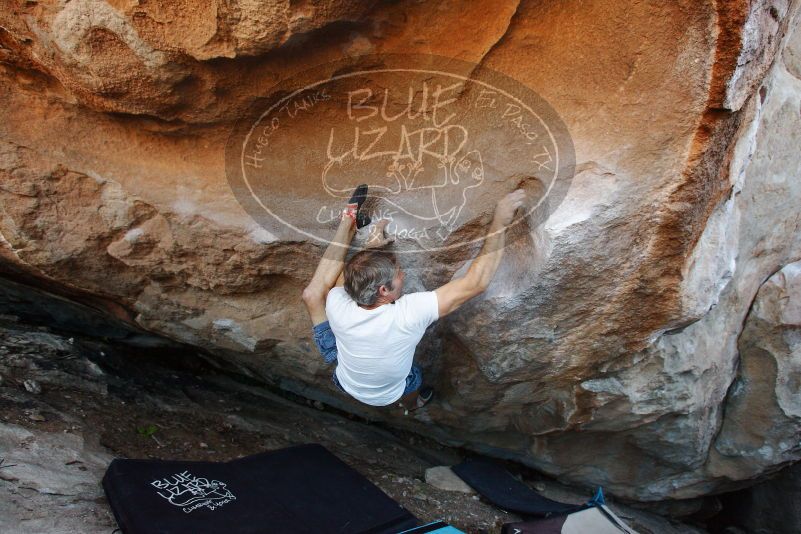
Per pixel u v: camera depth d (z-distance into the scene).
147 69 1.95
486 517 3.34
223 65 1.94
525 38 1.92
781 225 3.15
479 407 3.36
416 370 2.80
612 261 2.32
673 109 1.94
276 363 3.38
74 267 2.75
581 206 2.17
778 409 3.52
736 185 2.51
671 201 2.11
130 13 1.80
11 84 2.27
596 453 3.79
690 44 1.80
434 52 1.96
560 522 3.11
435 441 4.19
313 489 2.92
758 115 2.37
